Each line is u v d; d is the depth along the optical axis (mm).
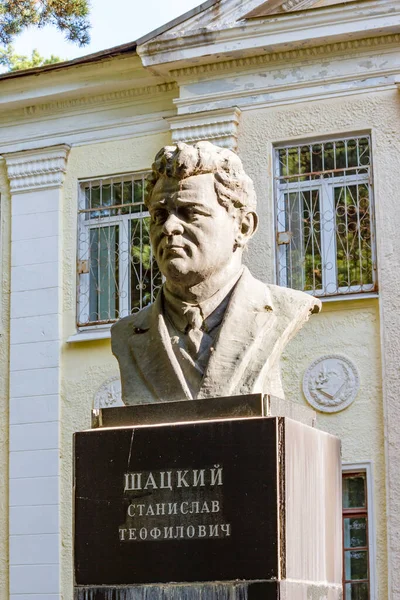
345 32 16797
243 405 7375
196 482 7297
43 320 18062
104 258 18016
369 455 16047
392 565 15664
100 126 18281
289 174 17016
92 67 18094
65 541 17375
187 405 7469
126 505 7398
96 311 17922
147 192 8039
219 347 7695
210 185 7832
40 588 17359
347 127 16844
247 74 17312
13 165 18547
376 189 16562
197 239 7758
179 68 17609
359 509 15961
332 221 16719
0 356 18203
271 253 16766
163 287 8047
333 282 16578
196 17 17469
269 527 7141
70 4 18250
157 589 7262
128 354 7984
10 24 18172
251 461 7230
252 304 7852
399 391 16047
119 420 7594
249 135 17219
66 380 17797
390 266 16359
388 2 16656
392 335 16188
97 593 7359
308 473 7559
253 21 17141
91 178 18250
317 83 17031
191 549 7246
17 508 17672
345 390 16250
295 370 16453
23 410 17922
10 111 18688
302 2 17438
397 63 16781
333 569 7961
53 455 17672
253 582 7109
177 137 17531
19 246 18391
